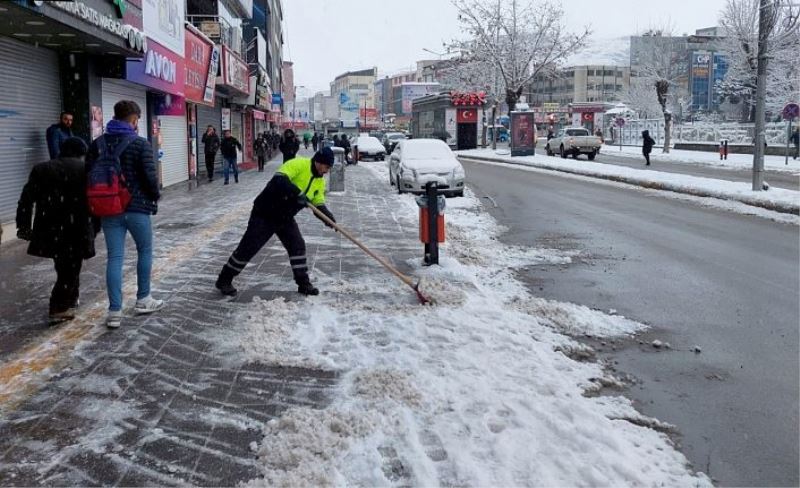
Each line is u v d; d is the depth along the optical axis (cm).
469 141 5247
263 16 6019
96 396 463
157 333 593
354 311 657
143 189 612
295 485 350
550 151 4259
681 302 748
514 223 1367
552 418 422
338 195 1859
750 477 379
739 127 4528
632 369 545
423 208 890
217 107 3234
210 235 1119
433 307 674
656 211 1551
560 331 634
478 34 4644
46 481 357
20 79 1184
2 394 464
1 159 1116
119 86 1633
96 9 1167
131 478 362
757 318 686
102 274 821
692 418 455
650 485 354
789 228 1288
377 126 10256
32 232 602
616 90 12412
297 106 10100
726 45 4794
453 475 361
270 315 639
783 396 492
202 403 455
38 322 623
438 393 462
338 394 468
